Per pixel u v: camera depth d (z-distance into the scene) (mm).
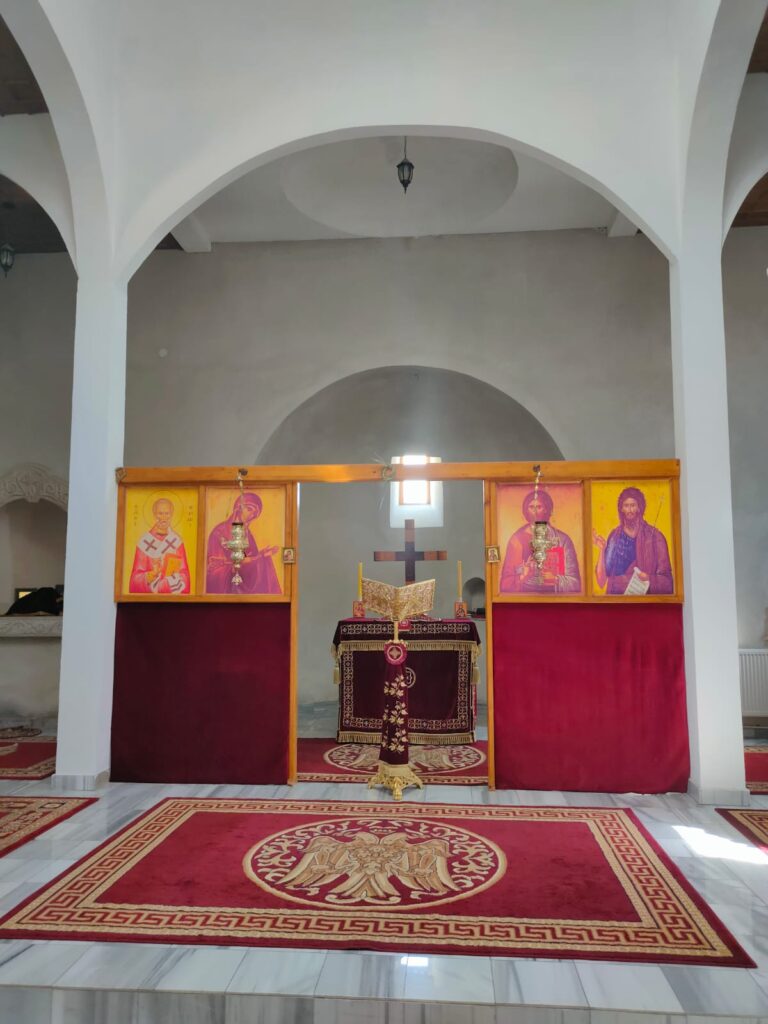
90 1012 3252
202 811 5746
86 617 6559
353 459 11695
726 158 6105
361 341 9992
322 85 6625
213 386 10062
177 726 6652
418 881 4395
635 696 6336
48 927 3805
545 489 6555
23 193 8945
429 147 8961
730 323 9680
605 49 6512
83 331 6809
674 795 6191
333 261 10141
